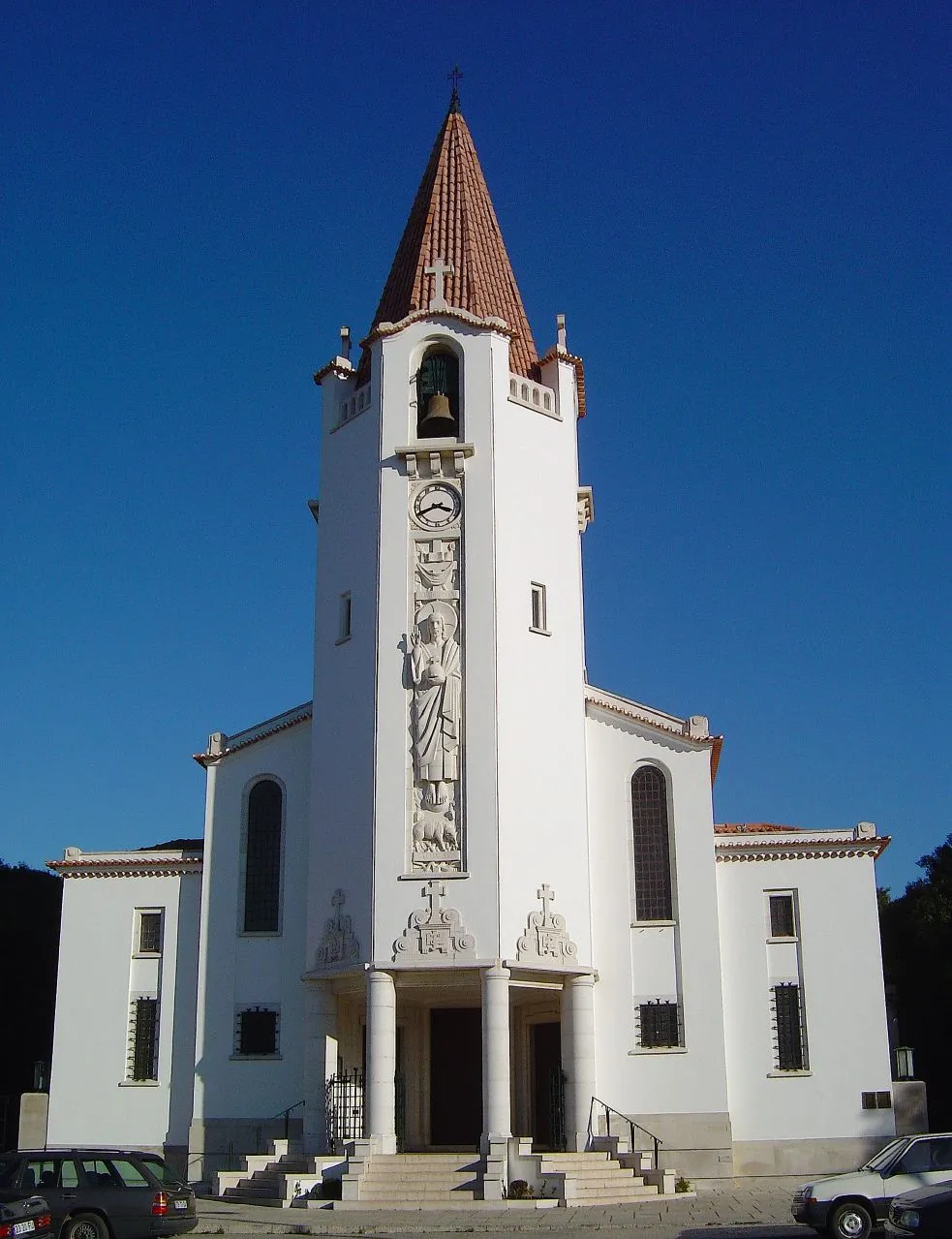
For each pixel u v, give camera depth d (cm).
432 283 4594
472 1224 3034
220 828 4494
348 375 4597
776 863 4312
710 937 4172
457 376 4353
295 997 4262
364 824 3938
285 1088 4181
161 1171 2719
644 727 4353
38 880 6769
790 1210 3172
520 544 4197
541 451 4359
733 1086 4122
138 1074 4375
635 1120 4025
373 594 4144
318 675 4278
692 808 4284
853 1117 4069
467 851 3834
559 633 4228
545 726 4091
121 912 4534
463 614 4053
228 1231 2977
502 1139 3541
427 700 3959
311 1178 3528
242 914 4388
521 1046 4278
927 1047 5953
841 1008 4169
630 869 4244
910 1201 2227
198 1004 4322
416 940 3769
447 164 4894
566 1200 3366
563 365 4528
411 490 4194
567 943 3922
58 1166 2625
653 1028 4119
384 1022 3731
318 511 4484
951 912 5666
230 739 4575
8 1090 6128
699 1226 2925
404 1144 4003
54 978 6462
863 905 4250
